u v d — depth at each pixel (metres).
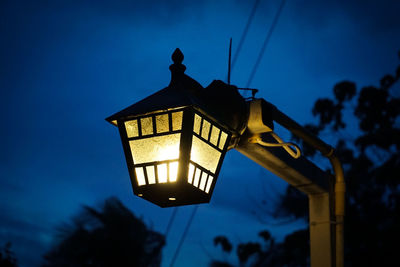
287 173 4.08
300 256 12.51
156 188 2.76
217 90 3.19
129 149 2.89
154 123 2.84
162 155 2.79
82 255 10.84
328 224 4.36
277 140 3.48
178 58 3.15
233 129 3.04
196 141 2.81
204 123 2.86
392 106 12.72
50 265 10.80
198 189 2.82
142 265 10.90
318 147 4.22
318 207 4.43
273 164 3.89
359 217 12.69
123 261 10.80
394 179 12.29
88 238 10.94
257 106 3.31
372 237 12.44
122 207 11.10
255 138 3.41
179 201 2.93
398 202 12.47
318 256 4.36
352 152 13.14
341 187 4.38
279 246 12.95
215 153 2.95
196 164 2.80
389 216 12.54
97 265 10.77
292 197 12.77
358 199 12.81
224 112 3.15
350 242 12.64
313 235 4.43
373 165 12.82
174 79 3.09
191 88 3.07
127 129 2.92
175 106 2.75
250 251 12.69
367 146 12.85
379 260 12.24
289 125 3.89
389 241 12.24
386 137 12.53
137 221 11.12
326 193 4.40
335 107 13.12
